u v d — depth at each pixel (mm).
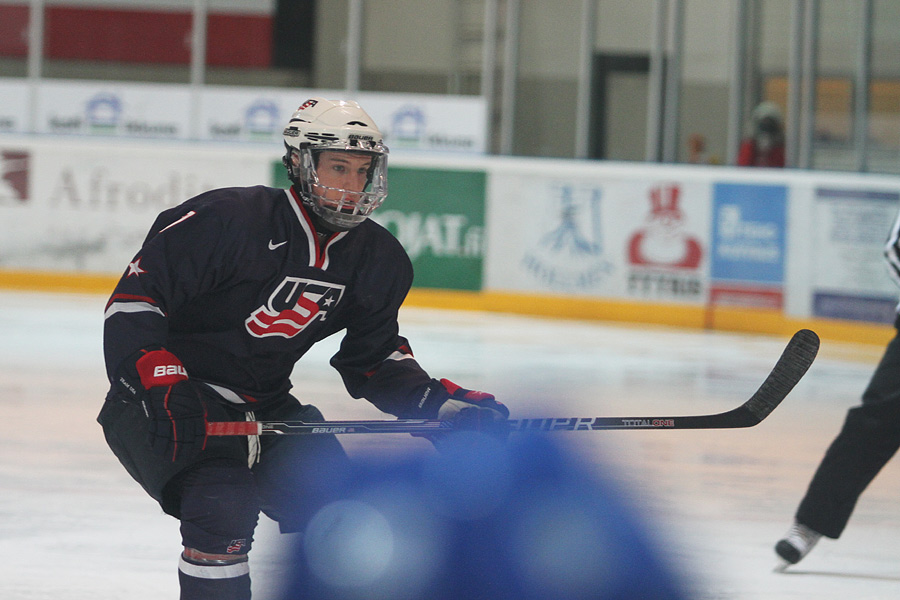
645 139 42156
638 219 39031
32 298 37906
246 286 7844
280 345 8164
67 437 17453
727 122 41531
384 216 40750
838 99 40719
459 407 8312
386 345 8703
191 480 7457
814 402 24625
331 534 9008
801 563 12320
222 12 43562
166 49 43844
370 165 8055
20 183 40438
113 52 43969
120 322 7340
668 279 38844
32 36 44062
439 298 40531
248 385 8273
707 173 38406
